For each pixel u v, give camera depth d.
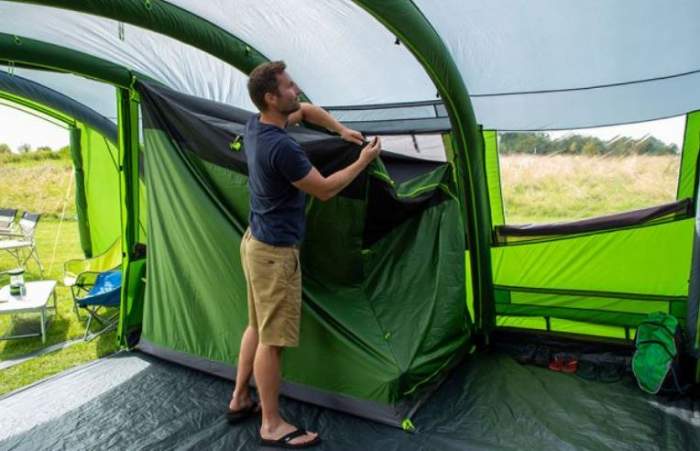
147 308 3.69
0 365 3.79
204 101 3.30
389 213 3.08
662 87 3.30
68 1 2.23
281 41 3.36
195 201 3.16
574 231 3.69
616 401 2.95
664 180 3.50
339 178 2.39
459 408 2.89
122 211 3.78
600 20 2.67
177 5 2.92
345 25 2.98
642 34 2.79
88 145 6.38
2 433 2.73
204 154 3.13
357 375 2.77
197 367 3.37
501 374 3.33
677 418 2.74
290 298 2.44
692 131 3.38
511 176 3.87
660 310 3.47
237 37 3.39
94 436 2.68
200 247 3.20
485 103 3.68
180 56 3.87
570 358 3.52
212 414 2.87
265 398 2.52
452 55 3.12
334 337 2.83
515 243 3.86
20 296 4.43
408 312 3.03
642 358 3.09
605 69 3.21
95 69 3.41
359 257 2.99
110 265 5.62
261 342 2.47
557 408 2.88
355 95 4.02
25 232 7.31
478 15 2.68
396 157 3.67
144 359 3.62
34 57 3.14
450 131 3.64
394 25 2.35
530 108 3.62
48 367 3.73
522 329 3.89
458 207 3.41
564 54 3.06
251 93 2.28
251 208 2.51
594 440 2.56
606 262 3.62
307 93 4.17
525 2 2.54
